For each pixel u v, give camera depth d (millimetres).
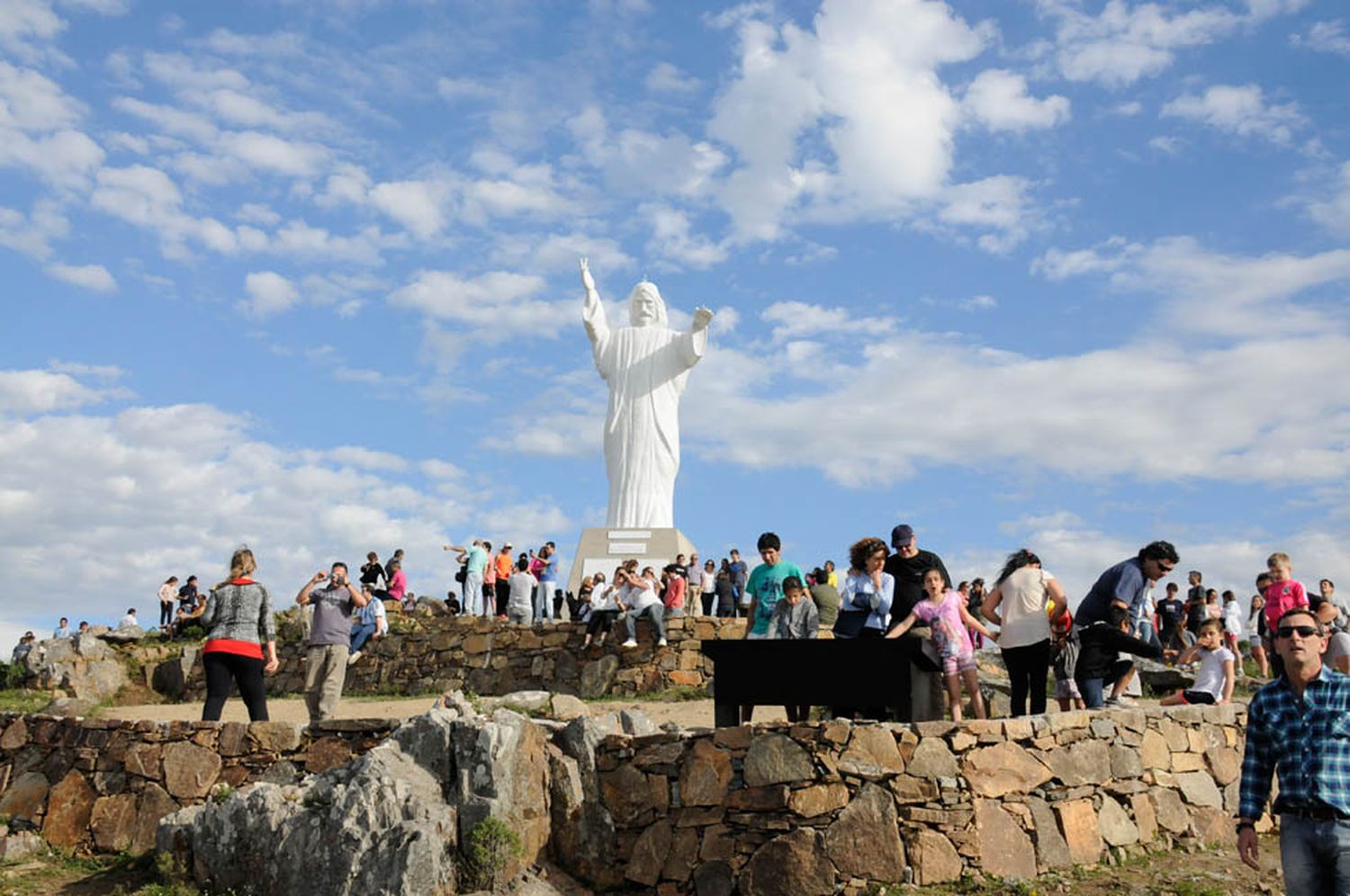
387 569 27641
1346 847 6934
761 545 14656
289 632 25391
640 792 11039
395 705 20375
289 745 12000
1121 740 11398
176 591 29766
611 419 29203
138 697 24281
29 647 25516
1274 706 7352
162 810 12070
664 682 21406
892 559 13070
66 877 11531
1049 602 13195
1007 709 17391
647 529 27609
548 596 25859
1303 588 15742
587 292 30047
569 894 10492
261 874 10391
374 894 9773
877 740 10391
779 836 10312
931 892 9859
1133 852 10961
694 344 28734
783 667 11625
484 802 10242
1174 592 24984
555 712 13039
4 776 13000
